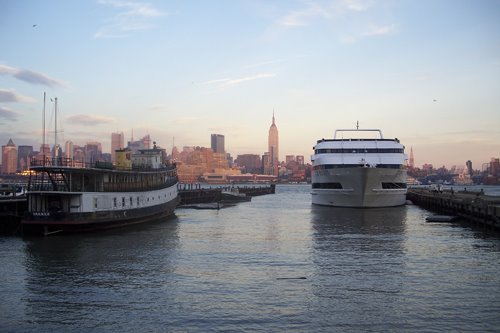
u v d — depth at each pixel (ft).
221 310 82.17
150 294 91.81
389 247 145.07
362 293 91.97
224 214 292.61
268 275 107.24
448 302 86.12
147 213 224.12
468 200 224.53
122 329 73.82
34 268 114.93
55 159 174.50
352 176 275.80
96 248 144.25
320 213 270.05
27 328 74.54
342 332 72.33
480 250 138.51
